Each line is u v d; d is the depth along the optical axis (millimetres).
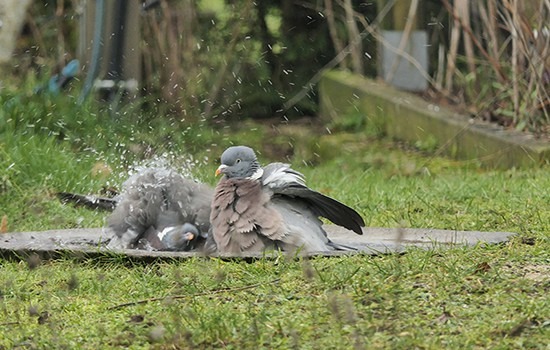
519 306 7613
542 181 13617
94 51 16844
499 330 7191
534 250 9273
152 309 7977
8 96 16297
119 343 7266
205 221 10570
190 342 7062
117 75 16875
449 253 9219
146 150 16016
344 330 7258
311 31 21719
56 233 11352
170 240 10352
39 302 8391
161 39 19656
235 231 9812
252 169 10031
